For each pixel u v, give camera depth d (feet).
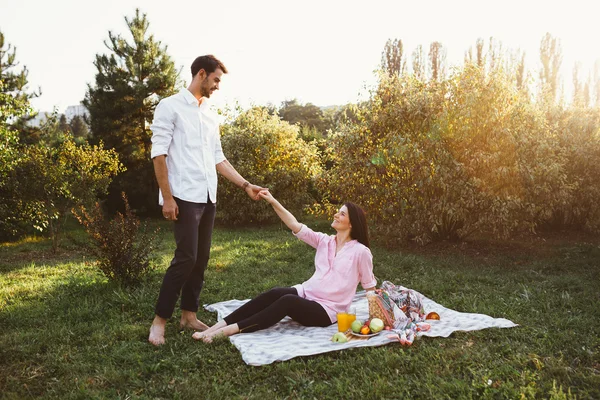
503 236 26.55
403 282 20.07
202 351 11.49
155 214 56.80
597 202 32.01
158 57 56.70
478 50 94.94
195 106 12.86
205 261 13.30
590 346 11.85
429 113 26.99
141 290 16.96
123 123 54.60
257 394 9.36
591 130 31.96
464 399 9.01
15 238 39.96
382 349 11.49
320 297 13.44
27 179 31.17
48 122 51.06
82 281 19.34
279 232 39.11
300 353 11.03
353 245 13.60
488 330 12.88
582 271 22.22
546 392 9.37
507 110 26.13
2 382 10.02
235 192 43.32
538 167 25.20
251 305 13.05
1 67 48.80
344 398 9.33
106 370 10.38
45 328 13.35
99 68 54.85
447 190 25.91
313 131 63.77
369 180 29.50
